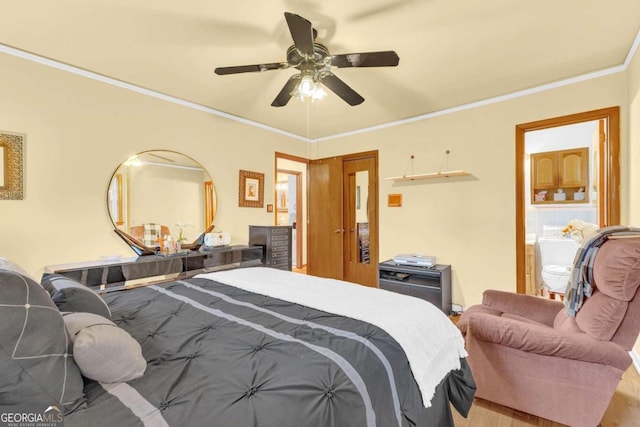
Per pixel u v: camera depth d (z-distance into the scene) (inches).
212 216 139.6
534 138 179.5
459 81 112.1
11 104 88.9
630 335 55.9
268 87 116.6
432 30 82.2
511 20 78.2
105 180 107.0
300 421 29.8
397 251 157.0
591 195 162.9
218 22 78.8
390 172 160.1
